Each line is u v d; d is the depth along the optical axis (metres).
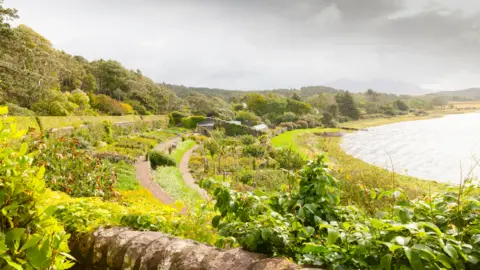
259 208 2.87
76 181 6.62
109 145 42.47
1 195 1.67
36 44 60.62
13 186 1.70
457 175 36.94
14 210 1.68
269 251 2.59
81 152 7.22
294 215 3.07
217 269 2.21
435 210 2.58
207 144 43.88
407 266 2.07
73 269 3.08
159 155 37.41
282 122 104.69
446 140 77.44
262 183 25.02
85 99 57.62
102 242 2.94
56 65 57.22
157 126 74.00
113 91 91.12
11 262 1.51
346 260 2.30
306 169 3.26
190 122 85.81
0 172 1.70
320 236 2.87
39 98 45.56
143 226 3.30
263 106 117.69
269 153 40.59
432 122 135.12
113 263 2.77
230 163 33.28
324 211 3.06
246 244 2.59
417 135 88.94
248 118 100.06
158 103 97.88
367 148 64.69
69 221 3.25
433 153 57.09
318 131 94.50
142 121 66.62
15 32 33.75
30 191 1.77
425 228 2.44
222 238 2.91
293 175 3.34
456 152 57.34
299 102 115.00
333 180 3.13
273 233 2.55
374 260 2.21
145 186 21.36
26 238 1.72
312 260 2.37
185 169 36.50
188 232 3.26
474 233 2.34
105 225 3.28
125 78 95.81
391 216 2.75
